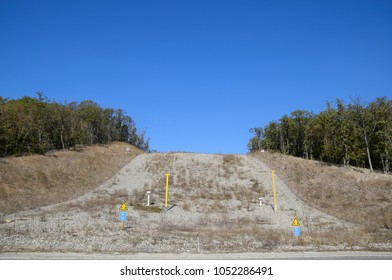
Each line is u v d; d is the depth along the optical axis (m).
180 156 60.12
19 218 24.78
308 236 22.59
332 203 38.47
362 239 21.61
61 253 15.03
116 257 14.23
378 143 55.47
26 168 40.84
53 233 19.72
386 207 35.31
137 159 58.53
